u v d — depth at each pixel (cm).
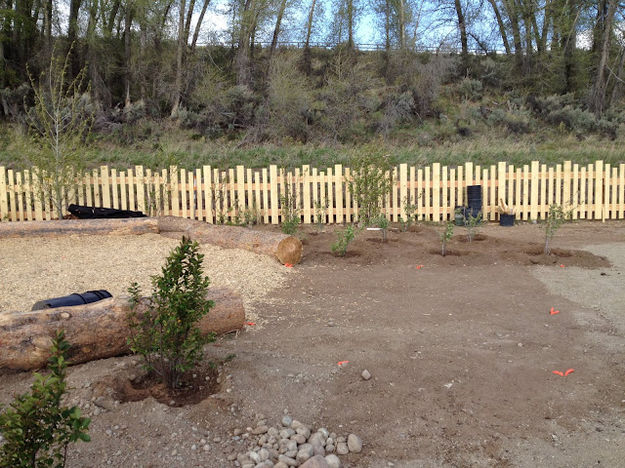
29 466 234
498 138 2411
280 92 2497
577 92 3048
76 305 420
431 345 465
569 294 632
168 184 1148
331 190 1179
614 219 1216
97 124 2266
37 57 2720
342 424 343
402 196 1186
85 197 1151
